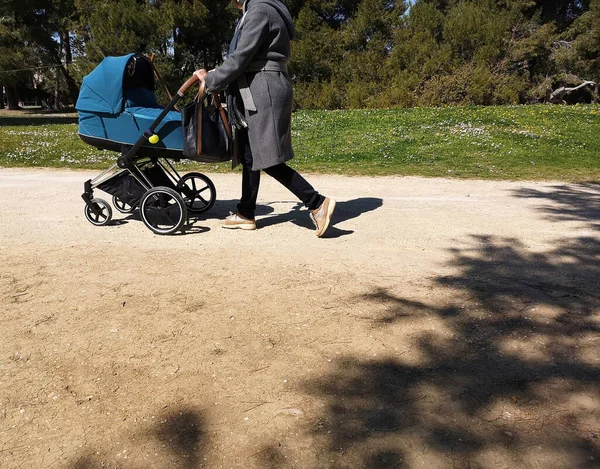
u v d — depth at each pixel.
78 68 27.06
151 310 3.14
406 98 23.17
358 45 27.86
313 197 4.56
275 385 2.38
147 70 4.99
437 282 3.55
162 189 4.64
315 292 3.38
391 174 8.91
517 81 23.94
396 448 1.97
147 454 1.98
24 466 1.94
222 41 28.03
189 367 2.53
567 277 3.67
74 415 2.21
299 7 30.33
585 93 29.30
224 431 2.09
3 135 14.70
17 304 3.23
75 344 2.76
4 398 2.33
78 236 4.72
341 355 2.61
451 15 26.86
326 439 2.03
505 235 4.77
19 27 32.31
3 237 4.70
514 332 2.83
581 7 35.78
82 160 10.70
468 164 9.79
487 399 2.25
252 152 4.38
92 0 27.09
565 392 2.29
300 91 26.66
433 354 2.62
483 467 1.88
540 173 8.95
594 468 1.86
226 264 3.93
